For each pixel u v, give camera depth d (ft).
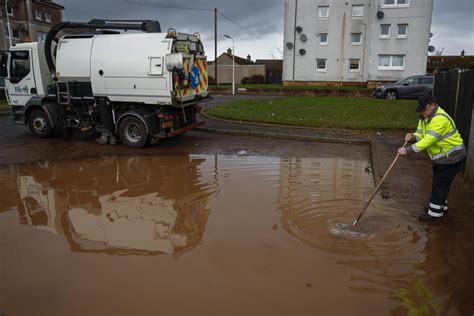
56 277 12.69
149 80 31.32
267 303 11.15
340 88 94.89
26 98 37.09
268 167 26.48
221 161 28.40
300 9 106.73
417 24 97.76
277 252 14.10
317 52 108.17
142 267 13.23
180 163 27.91
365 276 12.51
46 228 16.76
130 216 17.97
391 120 43.11
